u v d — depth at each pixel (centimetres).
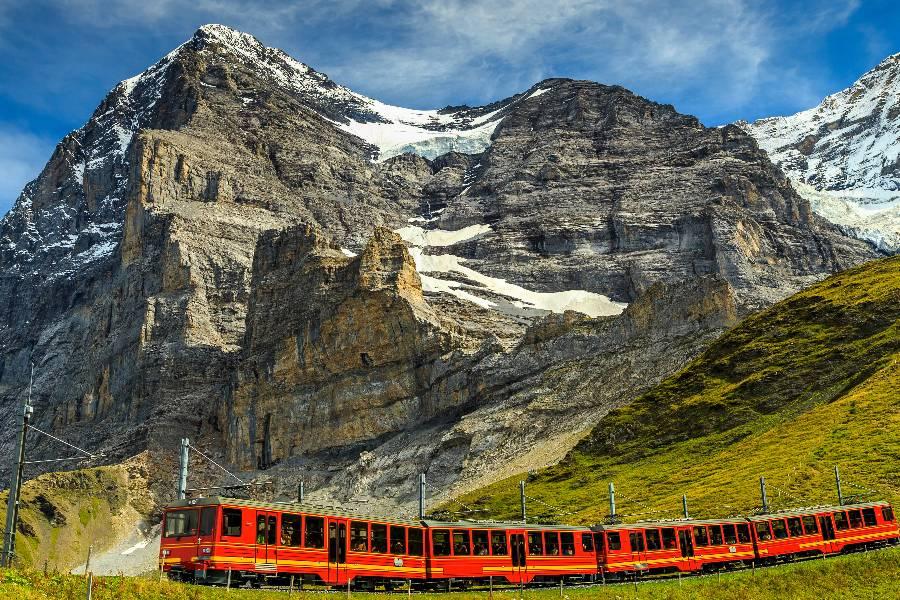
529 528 7269
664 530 7762
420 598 6053
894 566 7131
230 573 5653
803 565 7400
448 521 7056
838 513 8506
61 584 4919
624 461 16325
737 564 7925
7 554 5566
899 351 14912
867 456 10956
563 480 16712
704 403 16650
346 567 6266
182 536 5881
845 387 14712
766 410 15550
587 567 7400
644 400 18138
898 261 19088
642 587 6806
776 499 10419
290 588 5597
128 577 5303
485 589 6756
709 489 12125
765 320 18588
